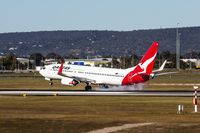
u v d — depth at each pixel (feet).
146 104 306.96
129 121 206.80
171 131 175.11
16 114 240.53
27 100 343.26
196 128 182.29
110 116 230.68
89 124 196.13
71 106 293.43
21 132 175.83
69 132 175.73
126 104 307.17
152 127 186.09
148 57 450.30
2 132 175.83
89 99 350.64
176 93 413.59
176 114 243.60
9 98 363.35
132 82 466.29
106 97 369.71
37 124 196.44
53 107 286.05
